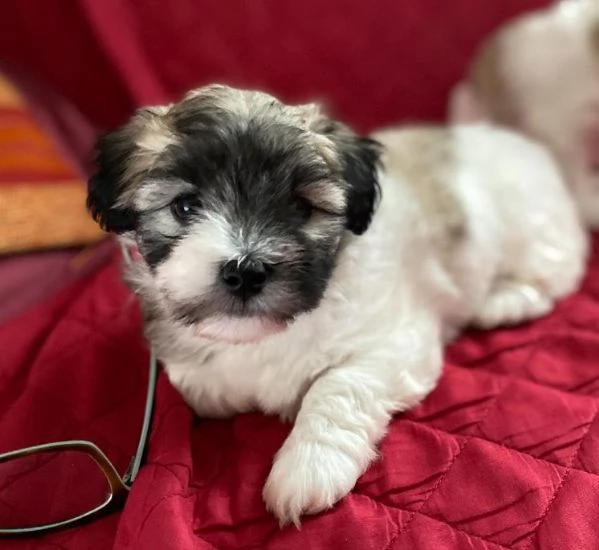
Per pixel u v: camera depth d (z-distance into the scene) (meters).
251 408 0.24
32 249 0.30
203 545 0.19
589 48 0.36
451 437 0.22
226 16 0.37
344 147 0.23
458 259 0.27
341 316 0.23
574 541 0.18
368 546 0.19
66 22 0.37
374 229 0.24
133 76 0.36
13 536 0.20
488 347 0.27
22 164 0.32
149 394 0.23
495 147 0.31
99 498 0.21
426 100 0.39
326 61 0.38
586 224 0.35
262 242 0.19
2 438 0.23
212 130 0.20
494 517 0.19
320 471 0.20
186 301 0.20
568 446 0.21
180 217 0.20
